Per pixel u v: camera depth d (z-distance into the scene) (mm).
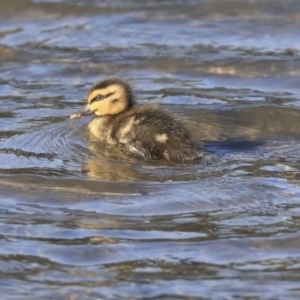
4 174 14648
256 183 14055
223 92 19359
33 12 23938
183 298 10820
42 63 21156
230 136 16547
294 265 11547
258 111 17703
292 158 15273
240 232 12430
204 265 11570
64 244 12180
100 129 16453
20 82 20172
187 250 11953
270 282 11141
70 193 13852
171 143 15391
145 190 13914
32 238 12391
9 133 16750
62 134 16641
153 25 23172
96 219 12930
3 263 11727
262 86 19703
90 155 15578
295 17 23266
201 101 18703
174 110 17797
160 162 15188
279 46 21844
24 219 12992
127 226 12672
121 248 12031
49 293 11008
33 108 18422
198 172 14648
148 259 11734
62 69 20781
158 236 12359
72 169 14898
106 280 11266
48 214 13156
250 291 10945
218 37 22484
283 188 13867
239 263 11617
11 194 13875
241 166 14859
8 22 23516
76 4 24203
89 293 10984
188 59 21125
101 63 21047
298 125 17109
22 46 22094
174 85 19797
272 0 23938
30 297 10945
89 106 16906
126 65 20938
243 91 19422
